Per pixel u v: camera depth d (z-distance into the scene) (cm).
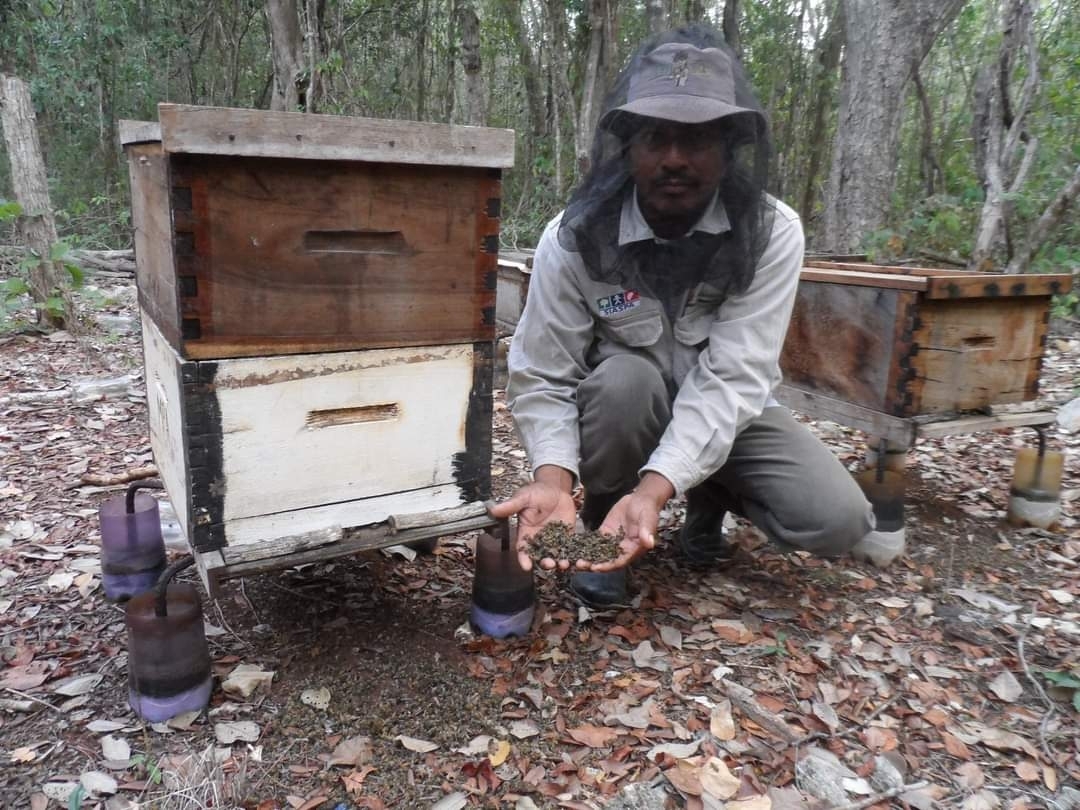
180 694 166
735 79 172
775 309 193
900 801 148
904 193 937
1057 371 457
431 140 158
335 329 163
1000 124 548
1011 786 153
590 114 713
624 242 185
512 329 423
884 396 246
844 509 194
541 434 199
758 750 161
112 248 964
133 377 418
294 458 166
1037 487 266
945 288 229
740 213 178
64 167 1072
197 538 159
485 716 170
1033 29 530
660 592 224
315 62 715
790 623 209
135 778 151
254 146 142
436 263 170
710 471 187
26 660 187
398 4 1017
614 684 181
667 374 208
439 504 185
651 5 620
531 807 146
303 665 185
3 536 250
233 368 155
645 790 146
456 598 218
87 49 1031
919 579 234
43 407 381
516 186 1026
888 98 616
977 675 188
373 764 155
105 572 212
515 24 950
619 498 217
